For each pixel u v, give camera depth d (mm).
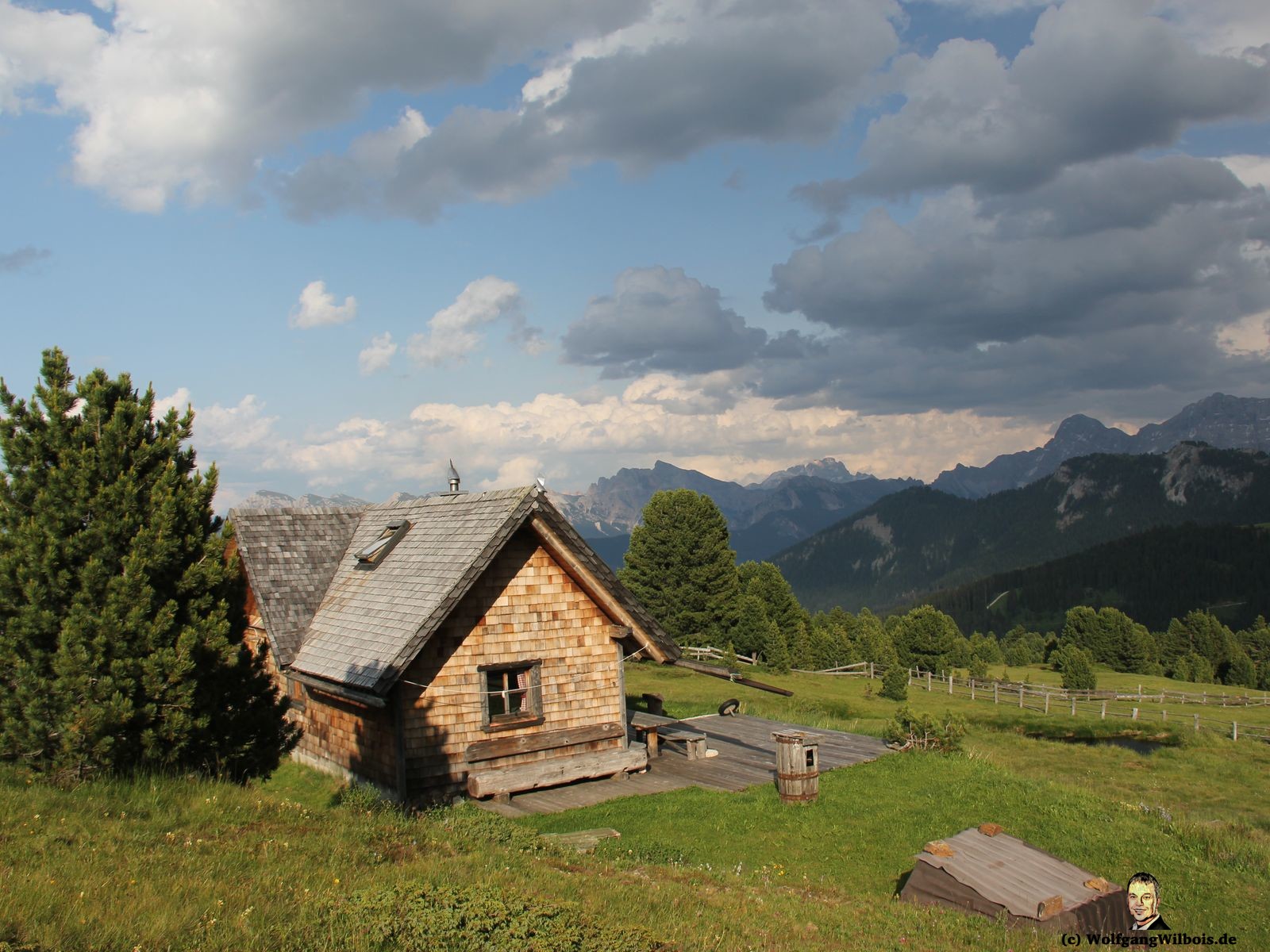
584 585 20578
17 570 13711
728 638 67875
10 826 10383
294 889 9125
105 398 15023
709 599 67188
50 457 14570
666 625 67438
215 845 10625
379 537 24344
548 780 19234
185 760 14664
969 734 37906
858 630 89500
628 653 22078
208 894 8633
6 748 13406
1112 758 33844
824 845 15750
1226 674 109312
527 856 12344
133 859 9508
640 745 21609
